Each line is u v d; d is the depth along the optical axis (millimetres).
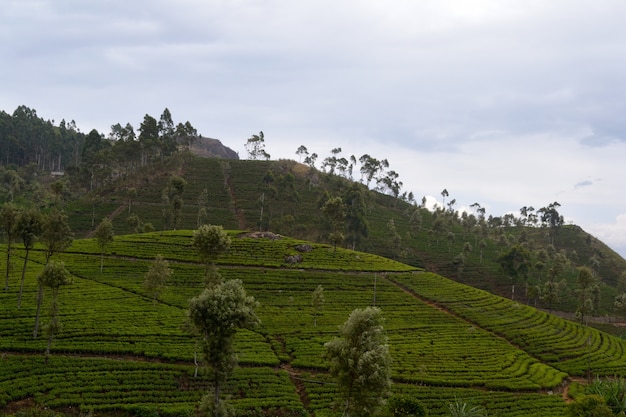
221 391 55438
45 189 197125
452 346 83812
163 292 89750
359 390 44000
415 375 68875
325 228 184375
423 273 131750
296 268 116688
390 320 93812
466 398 63062
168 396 52688
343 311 95000
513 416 59062
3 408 45500
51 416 43844
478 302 114812
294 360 68250
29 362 54531
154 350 63375
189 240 123062
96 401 48625
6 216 73250
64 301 76562
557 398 67125
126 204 180875
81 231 155000
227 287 48594
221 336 46031
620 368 86375
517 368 77625
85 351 60500
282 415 52469
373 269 125250
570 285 174750
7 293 75438
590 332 111125
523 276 169000
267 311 89562
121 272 97938
